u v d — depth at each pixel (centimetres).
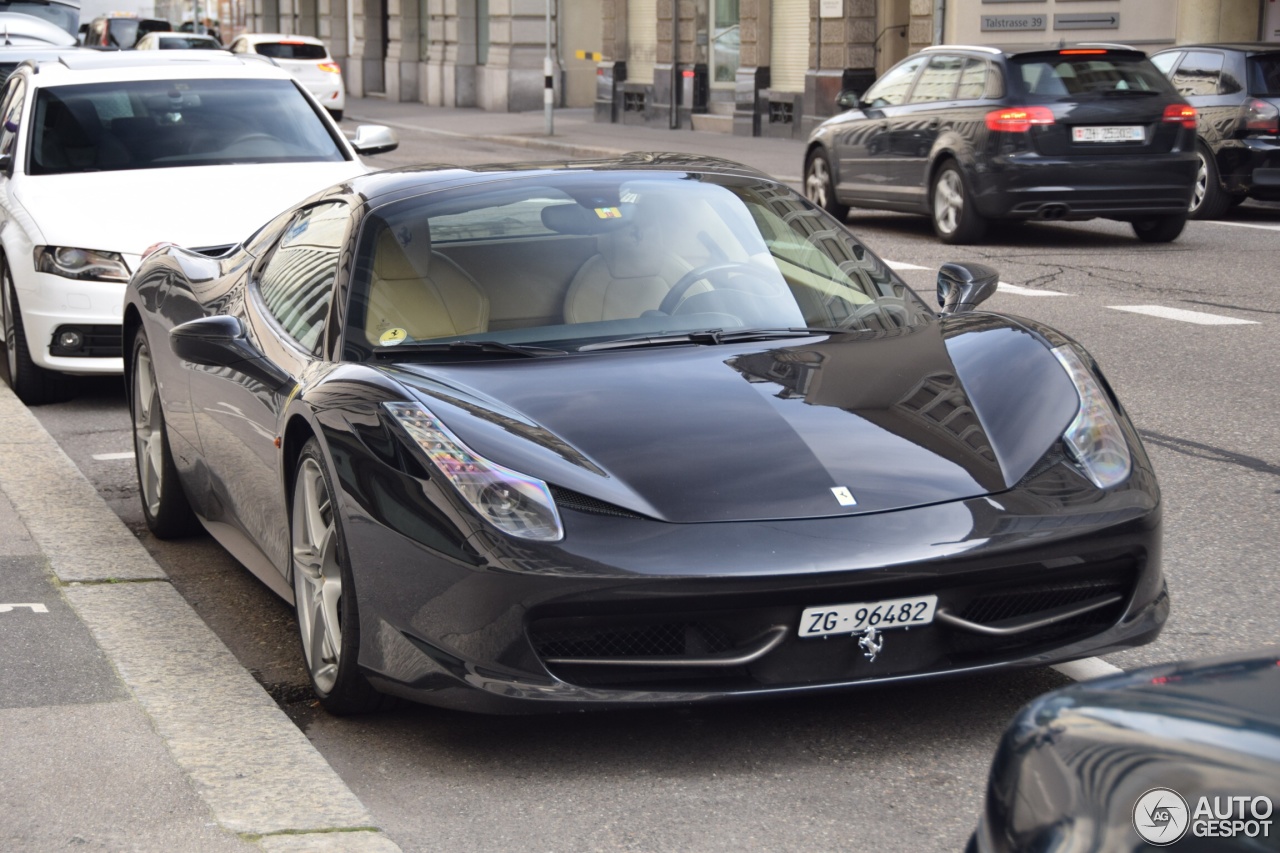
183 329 463
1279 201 1705
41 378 834
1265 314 1024
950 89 1452
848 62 2550
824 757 363
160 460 566
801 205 507
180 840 316
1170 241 1427
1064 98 1363
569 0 3769
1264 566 513
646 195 485
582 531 344
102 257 798
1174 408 758
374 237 453
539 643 345
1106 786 175
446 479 353
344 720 395
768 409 387
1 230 849
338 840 315
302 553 410
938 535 350
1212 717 179
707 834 325
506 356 418
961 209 1414
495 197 475
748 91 2812
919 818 330
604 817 334
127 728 377
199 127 913
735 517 348
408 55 4369
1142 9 2236
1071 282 1181
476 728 387
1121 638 371
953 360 418
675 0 3009
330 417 384
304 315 453
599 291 445
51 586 499
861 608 345
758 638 344
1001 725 379
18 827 323
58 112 908
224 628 480
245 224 814
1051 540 355
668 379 401
